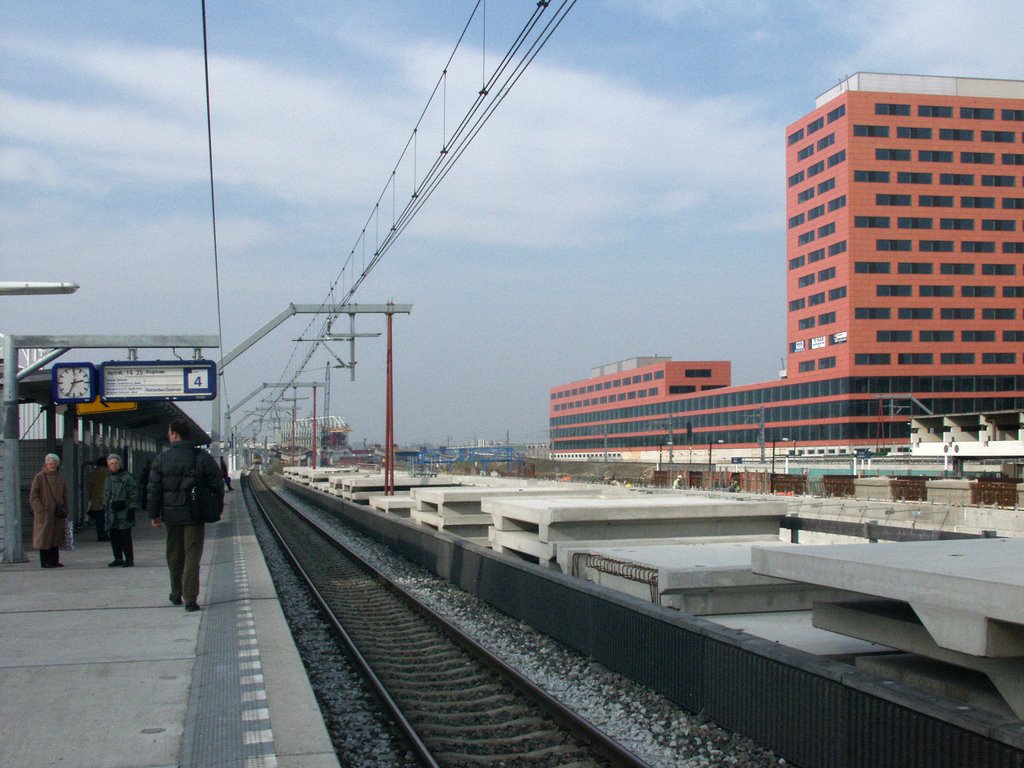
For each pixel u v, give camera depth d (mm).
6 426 15805
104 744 5895
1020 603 4672
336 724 7094
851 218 75688
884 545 6949
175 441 10836
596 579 11000
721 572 9250
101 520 19672
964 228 77375
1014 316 77812
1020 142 78438
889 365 75625
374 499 29062
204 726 6250
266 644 8891
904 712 4891
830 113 78000
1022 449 47250
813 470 65562
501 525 15555
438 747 6633
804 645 7738
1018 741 4176
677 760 6129
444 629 11180
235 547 19281
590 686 8094
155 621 10086
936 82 78375
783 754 5926
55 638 9156
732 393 93250
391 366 31438
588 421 134625
